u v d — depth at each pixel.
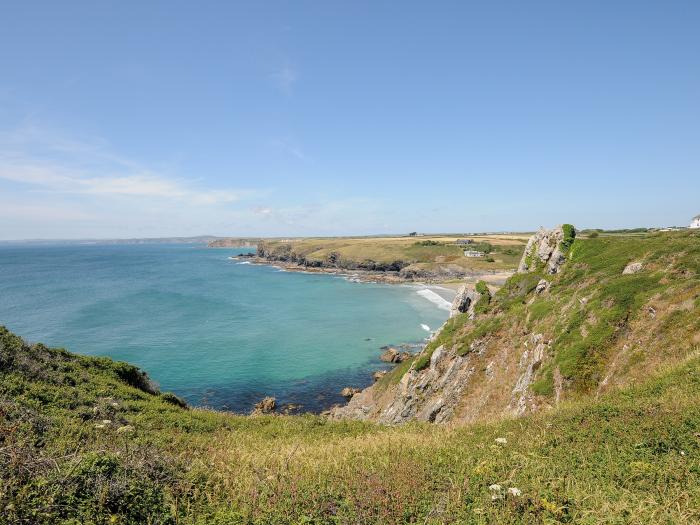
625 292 25.36
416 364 39.44
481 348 34.16
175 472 10.91
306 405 48.75
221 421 23.31
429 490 10.05
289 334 78.25
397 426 25.17
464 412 30.78
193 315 92.94
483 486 10.05
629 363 20.72
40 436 11.91
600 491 9.45
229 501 9.76
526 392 24.91
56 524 7.54
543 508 8.71
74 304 102.44
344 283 154.88
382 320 91.00
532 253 42.78
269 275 180.62
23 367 18.94
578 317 26.58
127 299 111.81
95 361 25.92
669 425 12.41
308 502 9.45
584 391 21.83
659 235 36.91
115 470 9.66
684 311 20.55
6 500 7.54
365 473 11.32
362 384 55.06
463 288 47.62
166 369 58.19
